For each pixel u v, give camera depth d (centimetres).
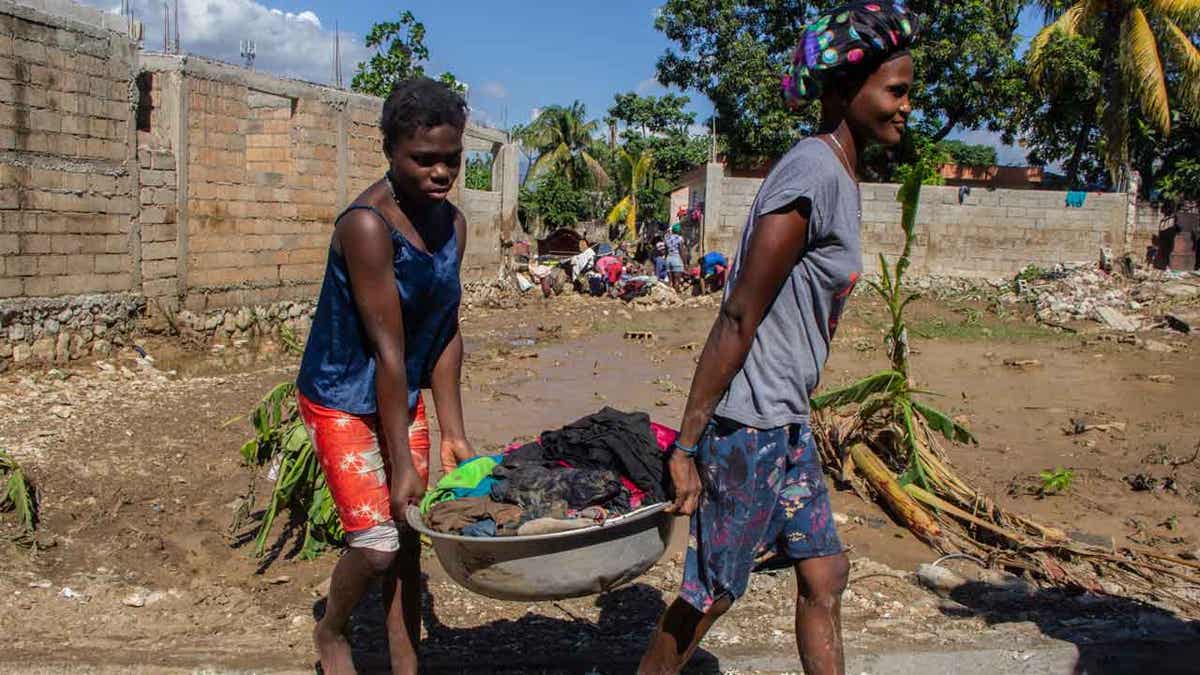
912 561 506
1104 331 1520
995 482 664
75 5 993
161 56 1120
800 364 266
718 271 2005
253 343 1237
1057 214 2086
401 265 288
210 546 493
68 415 754
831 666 275
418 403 326
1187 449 766
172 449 669
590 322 1645
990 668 366
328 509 468
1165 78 2264
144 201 1084
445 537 266
